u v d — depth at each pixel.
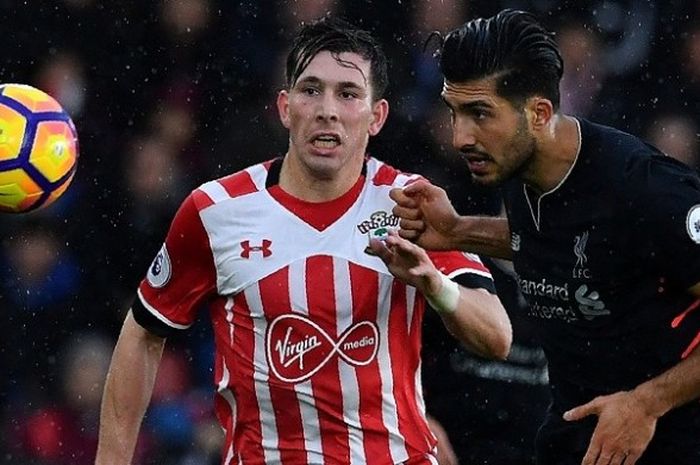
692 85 30.12
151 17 31.12
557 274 16.50
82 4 31.05
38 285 30.27
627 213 15.72
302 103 17.41
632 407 15.74
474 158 16.19
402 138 28.86
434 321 22.62
